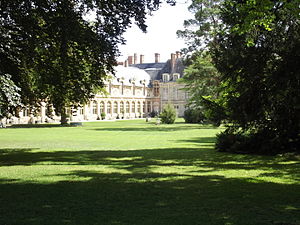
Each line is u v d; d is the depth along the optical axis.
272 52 12.07
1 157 13.82
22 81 13.45
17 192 7.25
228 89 13.65
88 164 11.76
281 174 9.62
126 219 5.37
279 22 12.21
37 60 12.14
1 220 5.30
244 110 12.81
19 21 11.41
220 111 14.01
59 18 10.91
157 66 93.25
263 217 5.50
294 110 12.31
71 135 26.17
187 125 42.22
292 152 14.13
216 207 6.10
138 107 81.88
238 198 6.77
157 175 9.47
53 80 12.18
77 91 13.08
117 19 12.11
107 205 6.23
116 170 10.41
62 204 6.29
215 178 8.98
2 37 11.48
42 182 8.38
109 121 57.16
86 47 11.96
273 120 12.94
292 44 11.60
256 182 8.41
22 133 28.03
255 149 14.84
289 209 5.98
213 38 32.66
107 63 12.63
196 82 35.34
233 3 11.38
